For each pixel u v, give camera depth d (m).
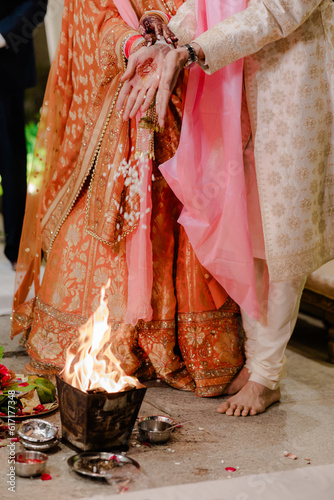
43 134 3.10
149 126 2.63
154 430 2.32
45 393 2.48
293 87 2.45
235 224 2.52
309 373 3.12
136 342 2.80
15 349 3.24
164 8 2.73
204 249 2.62
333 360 3.29
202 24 2.56
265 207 2.47
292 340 3.71
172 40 2.51
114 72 2.71
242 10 2.46
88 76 2.85
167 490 1.86
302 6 2.36
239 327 2.87
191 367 2.78
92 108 2.79
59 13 4.55
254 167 2.58
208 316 2.78
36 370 2.84
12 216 4.82
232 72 2.49
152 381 2.90
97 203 2.77
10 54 4.36
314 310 3.60
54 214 3.00
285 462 2.13
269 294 2.55
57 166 3.01
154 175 2.78
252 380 2.62
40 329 2.90
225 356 2.78
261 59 2.47
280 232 2.45
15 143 4.73
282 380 2.99
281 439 2.32
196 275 2.78
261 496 1.85
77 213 2.90
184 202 2.62
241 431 2.38
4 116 4.63
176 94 2.74
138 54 2.50
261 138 2.47
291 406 2.66
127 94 2.62
